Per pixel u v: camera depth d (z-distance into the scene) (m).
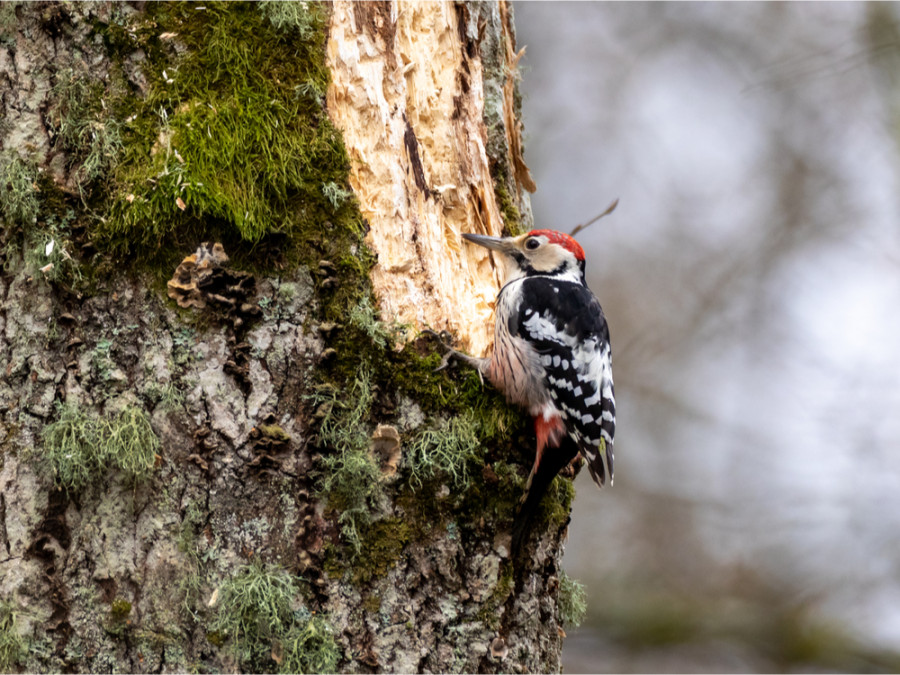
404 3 8.29
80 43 7.00
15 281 6.84
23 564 6.52
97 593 6.53
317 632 6.54
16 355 6.76
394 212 7.56
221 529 6.62
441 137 8.48
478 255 9.19
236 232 6.91
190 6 7.18
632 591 18.31
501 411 7.86
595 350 9.09
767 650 17.31
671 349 20.33
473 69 8.76
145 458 6.58
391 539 6.94
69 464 6.57
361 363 7.09
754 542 18.75
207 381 6.76
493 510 7.49
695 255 20.88
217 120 7.00
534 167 20.05
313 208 7.16
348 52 7.54
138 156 6.93
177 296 6.82
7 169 6.82
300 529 6.69
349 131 7.47
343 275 7.15
